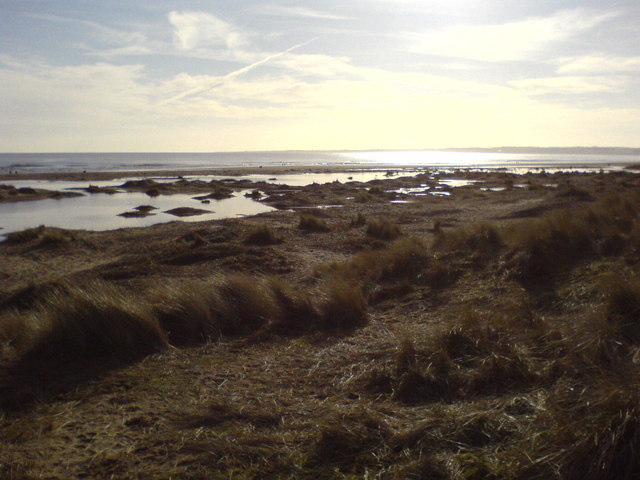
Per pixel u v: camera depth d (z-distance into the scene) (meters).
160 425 3.82
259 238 14.95
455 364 4.62
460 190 37.62
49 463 3.33
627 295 5.29
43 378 4.84
